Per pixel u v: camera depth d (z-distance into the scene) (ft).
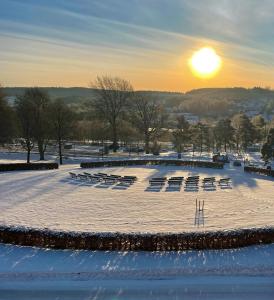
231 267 77.36
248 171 207.62
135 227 102.06
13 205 125.90
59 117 266.77
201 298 66.33
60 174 191.72
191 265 78.33
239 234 87.56
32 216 112.78
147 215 114.93
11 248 86.74
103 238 85.71
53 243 86.94
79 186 160.04
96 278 73.26
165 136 391.24
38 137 274.98
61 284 71.05
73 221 107.86
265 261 80.33
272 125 376.89
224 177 190.39
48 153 324.19
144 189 155.53
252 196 144.15
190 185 165.17
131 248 85.71
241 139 376.68
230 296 66.90
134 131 376.48
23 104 271.49
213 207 125.59
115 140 343.46
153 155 309.63
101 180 172.35
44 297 66.85
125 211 119.55
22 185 160.86
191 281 72.02
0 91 310.65
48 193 145.48
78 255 83.10
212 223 106.63
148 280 72.54
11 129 296.10
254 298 66.28
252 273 75.15
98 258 81.56
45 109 277.03
